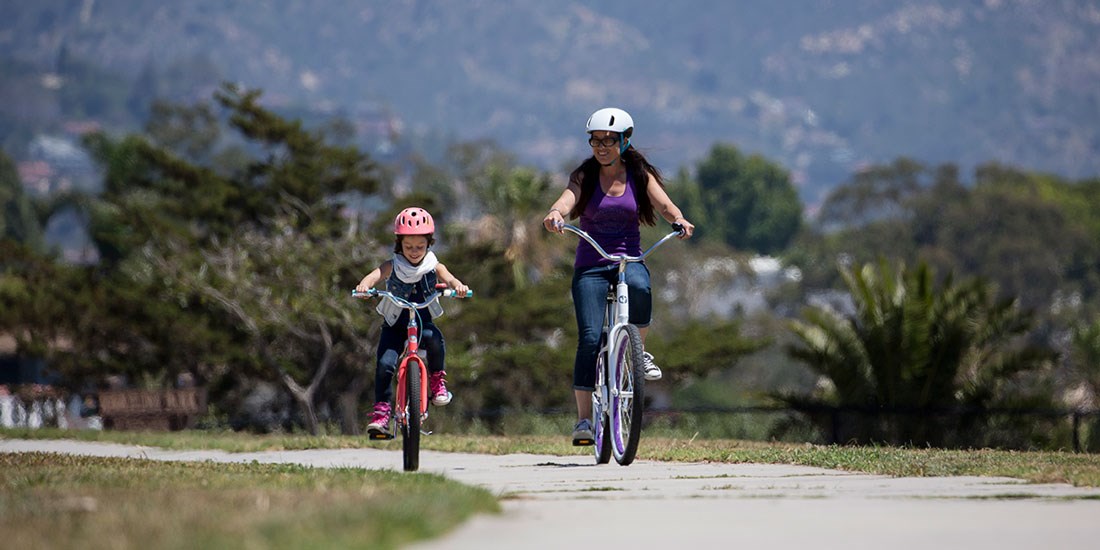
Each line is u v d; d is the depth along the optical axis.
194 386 149.88
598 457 39.28
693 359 147.38
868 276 85.38
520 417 118.56
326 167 152.00
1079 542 20.56
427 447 54.78
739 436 112.62
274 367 132.38
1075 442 71.88
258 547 17.45
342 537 18.20
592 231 38.22
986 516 23.36
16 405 147.00
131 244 148.50
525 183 172.38
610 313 38.50
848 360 83.62
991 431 78.88
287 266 129.00
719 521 22.62
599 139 37.47
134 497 24.02
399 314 36.84
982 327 82.81
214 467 36.47
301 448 58.72
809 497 26.73
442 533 19.89
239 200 154.25
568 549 19.36
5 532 19.39
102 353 146.88
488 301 145.25
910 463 34.78
